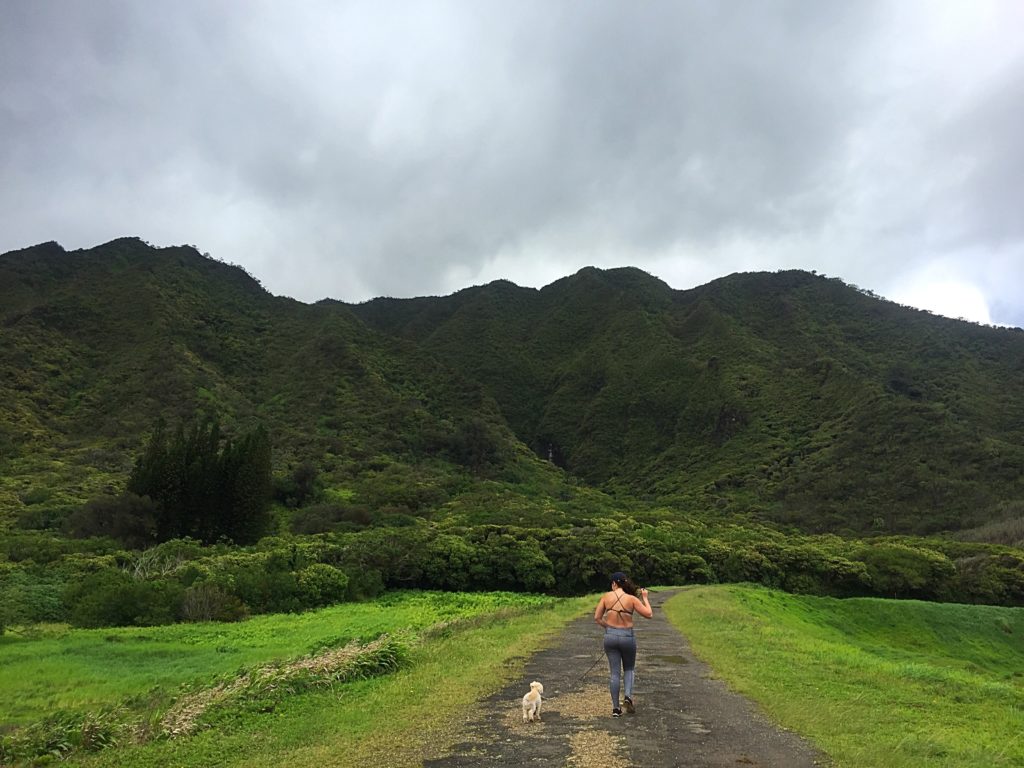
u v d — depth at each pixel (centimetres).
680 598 3506
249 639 2967
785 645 1800
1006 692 1268
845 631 4531
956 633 4900
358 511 7556
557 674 1262
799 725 890
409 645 1564
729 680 1228
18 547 5031
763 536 7819
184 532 6462
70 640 3031
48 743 924
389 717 905
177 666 2331
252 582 4266
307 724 888
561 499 10662
